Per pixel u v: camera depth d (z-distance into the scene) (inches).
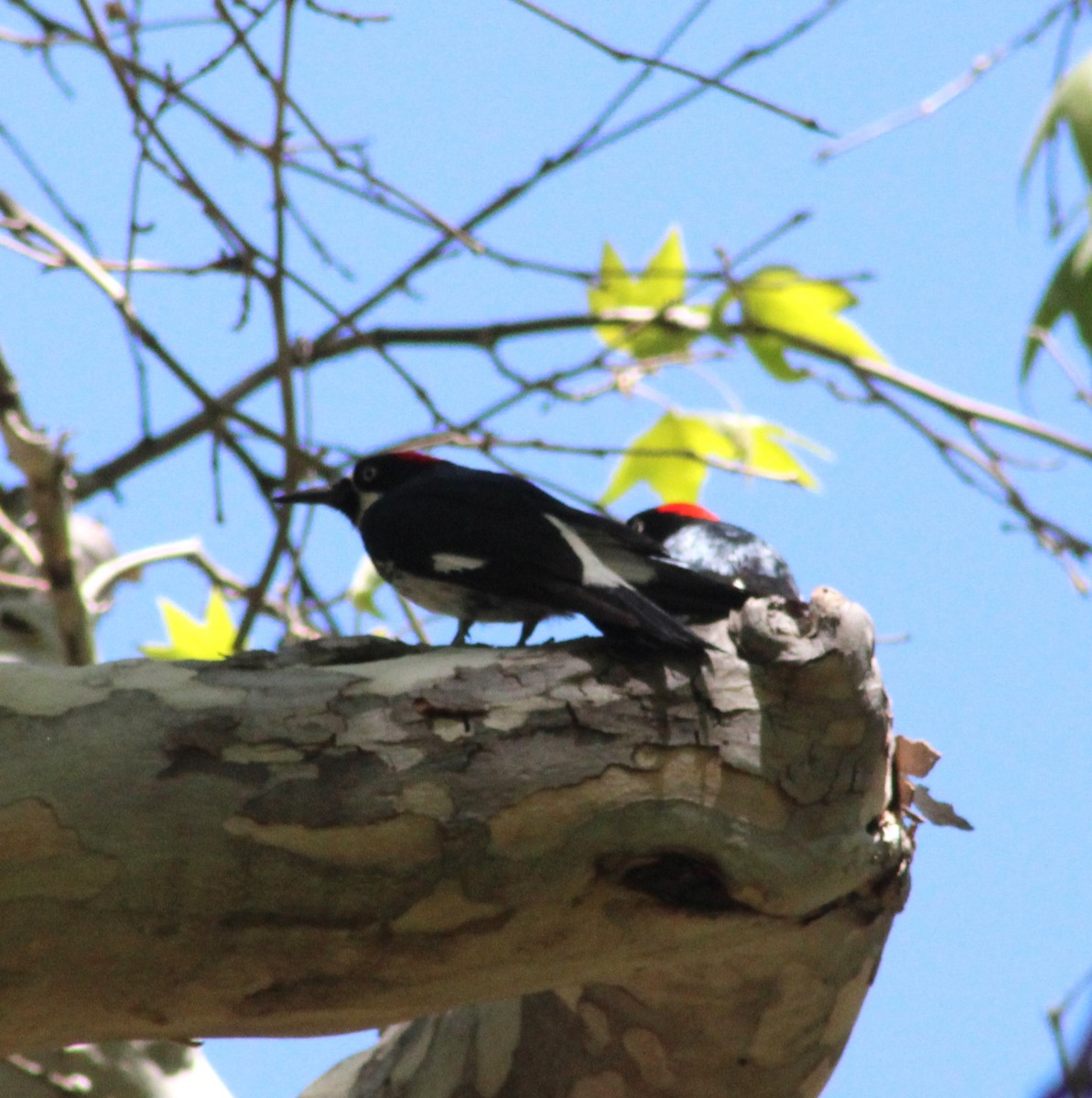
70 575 429.4
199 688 247.1
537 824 245.9
